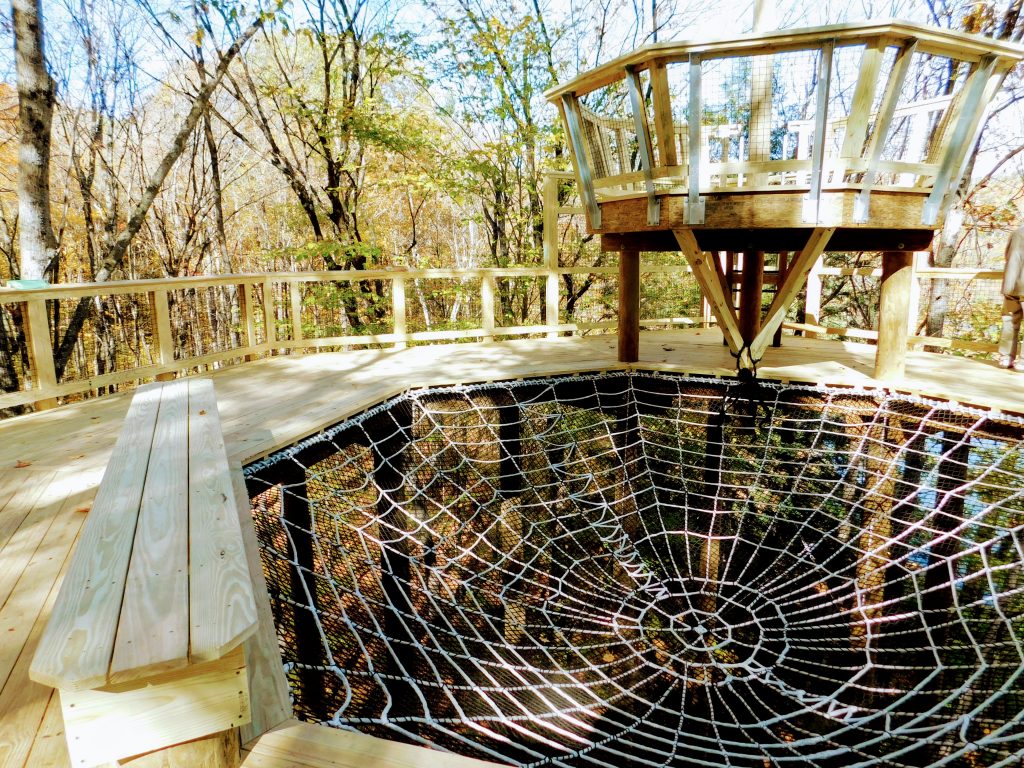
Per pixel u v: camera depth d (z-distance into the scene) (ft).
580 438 28.78
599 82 13.53
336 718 5.52
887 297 14.89
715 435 18.19
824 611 17.53
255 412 13.21
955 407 13.42
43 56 21.42
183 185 54.65
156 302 16.30
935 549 17.38
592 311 42.78
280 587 8.48
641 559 20.70
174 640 3.51
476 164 34.42
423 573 18.08
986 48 11.24
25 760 4.15
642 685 13.85
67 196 42.73
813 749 11.90
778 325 15.38
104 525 5.25
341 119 33.63
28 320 13.62
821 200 12.31
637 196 13.91
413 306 56.18
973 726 11.84
